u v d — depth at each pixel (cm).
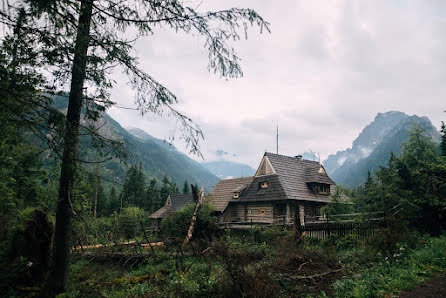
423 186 1267
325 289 682
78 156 512
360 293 591
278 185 2389
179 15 491
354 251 1008
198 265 916
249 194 2616
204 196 1939
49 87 452
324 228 1302
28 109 418
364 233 1151
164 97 550
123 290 700
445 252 783
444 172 1305
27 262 682
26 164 498
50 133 435
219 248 854
